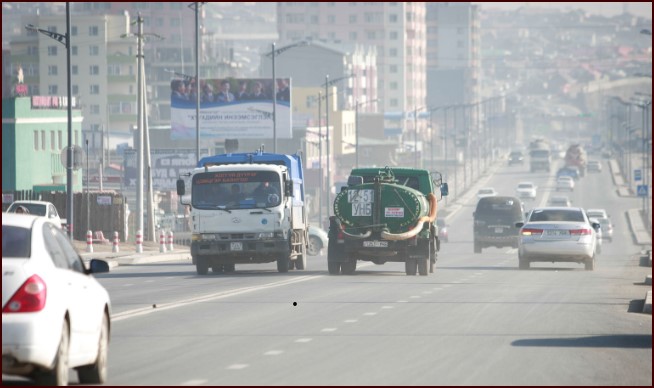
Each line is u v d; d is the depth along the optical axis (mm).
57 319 23359
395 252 69375
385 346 32875
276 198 71188
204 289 57156
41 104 190500
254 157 77000
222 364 29016
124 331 36750
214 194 71312
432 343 33625
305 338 34812
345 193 69688
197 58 129125
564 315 42969
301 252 76938
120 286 60406
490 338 34969
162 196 178750
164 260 100500
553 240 77750
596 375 27641
